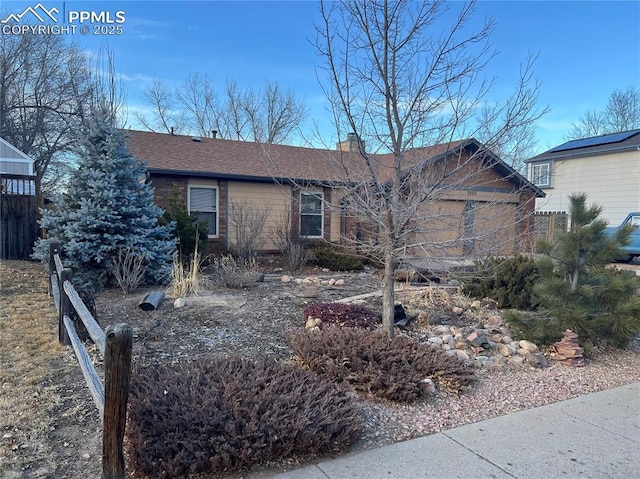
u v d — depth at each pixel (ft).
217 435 8.66
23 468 8.27
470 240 14.93
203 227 33.60
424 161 14.99
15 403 10.89
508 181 40.09
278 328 18.38
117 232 26.18
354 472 8.58
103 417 7.10
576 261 17.43
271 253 41.96
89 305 16.19
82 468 8.33
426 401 12.17
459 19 14.84
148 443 8.28
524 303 22.71
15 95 63.21
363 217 16.08
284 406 9.64
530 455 9.36
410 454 9.32
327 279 31.78
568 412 11.75
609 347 18.11
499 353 16.48
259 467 8.69
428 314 20.72
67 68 64.34
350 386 12.41
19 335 16.63
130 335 7.00
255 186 41.70
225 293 24.70
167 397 9.50
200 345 15.92
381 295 24.35
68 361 14.01
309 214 41.83
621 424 11.02
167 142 44.04
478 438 10.12
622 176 62.08
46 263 28.37
